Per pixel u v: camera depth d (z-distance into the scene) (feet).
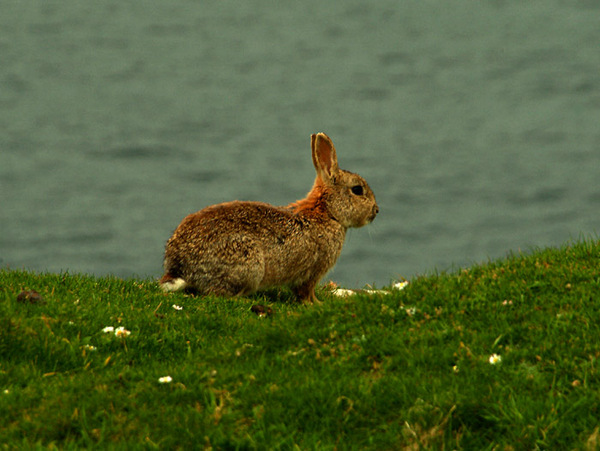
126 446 66.95
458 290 96.43
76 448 66.64
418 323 90.43
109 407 74.08
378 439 70.28
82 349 87.15
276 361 85.30
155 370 82.69
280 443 68.74
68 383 78.89
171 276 121.19
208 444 68.85
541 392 73.82
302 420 72.95
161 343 92.22
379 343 86.07
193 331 97.35
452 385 75.31
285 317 98.68
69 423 71.15
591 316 84.74
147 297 109.91
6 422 71.72
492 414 70.74
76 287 109.60
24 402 74.49
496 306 90.84
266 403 74.74
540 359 78.64
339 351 86.17
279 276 125.39
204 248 119.55
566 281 94.38
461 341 84.43
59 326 91.20
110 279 118.01
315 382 77.71
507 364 79.10
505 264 104.27
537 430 68.69
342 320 93.56
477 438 69.51
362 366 83.05
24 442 66.80
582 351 78.74
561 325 83.82
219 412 73.56
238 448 67.92
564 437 68.03
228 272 119.14
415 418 71.92
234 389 78.38
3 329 85.87
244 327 101.50
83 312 96.02
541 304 90.27
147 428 70.79
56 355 85.15
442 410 71.92
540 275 96.94
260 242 121.49
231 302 113.29
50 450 65.98
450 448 68.80
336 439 70.69
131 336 91.61
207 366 85.15
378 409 73.87
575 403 70.64
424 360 81.46
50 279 111.45
